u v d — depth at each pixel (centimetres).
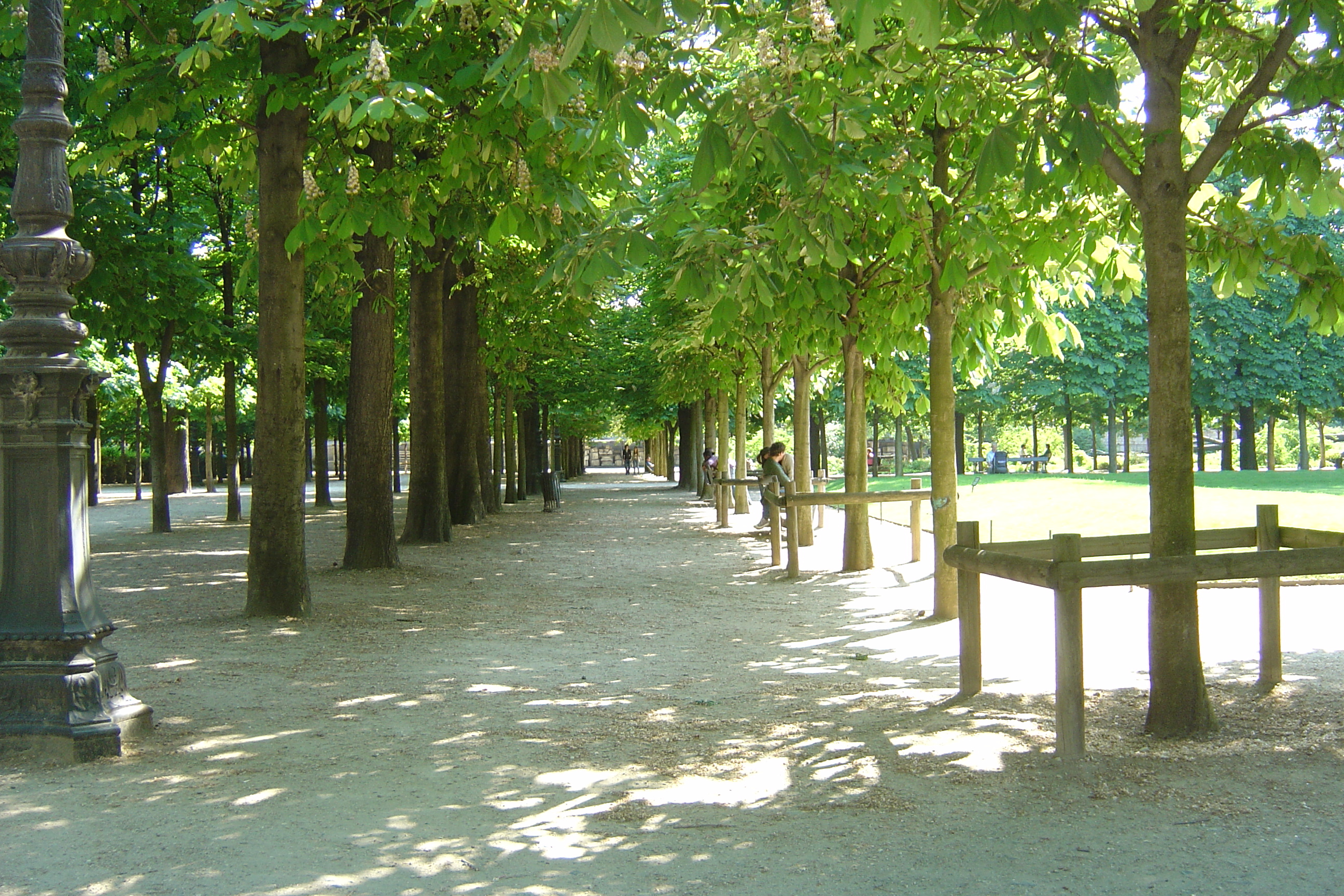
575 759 561
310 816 470
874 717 639
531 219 848
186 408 4422
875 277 1208
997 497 2403
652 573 1463
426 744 594
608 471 9806
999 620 995
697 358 2555
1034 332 1033
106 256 1505
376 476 1452
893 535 2028
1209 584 1147
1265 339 3872
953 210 880
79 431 583
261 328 1038
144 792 505
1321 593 1095
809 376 1873
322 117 692
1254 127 605
